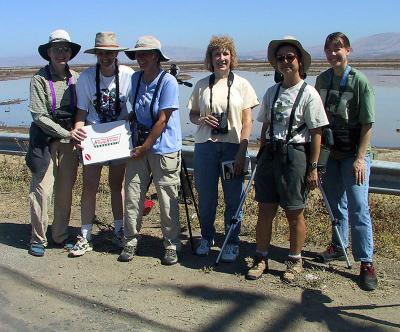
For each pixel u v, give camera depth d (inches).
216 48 170.1
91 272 171.3
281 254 186.9
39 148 180.9
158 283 162.2
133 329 135.7
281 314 141.4
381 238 198.4
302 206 158.4
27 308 148.4
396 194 212.8
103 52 172.6
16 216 231.9
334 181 175.3
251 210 239.0
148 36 167.3
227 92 172.2
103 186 274.7
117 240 195.8
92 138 176.7
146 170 179.2
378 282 161.9
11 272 171.6
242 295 152.9
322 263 177.9
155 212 242.1
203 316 140.9
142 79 175.3
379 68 2154.3
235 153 176.6
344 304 147.0
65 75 183.3
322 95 166.6
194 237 208.5
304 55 152.3
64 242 197.8
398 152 456.1
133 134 177.5
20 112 841.5
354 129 162.7
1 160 350.3
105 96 179.6
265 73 1836.9
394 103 850.8
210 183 179.6
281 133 156.1
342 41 157.0
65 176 189.8
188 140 388.5
